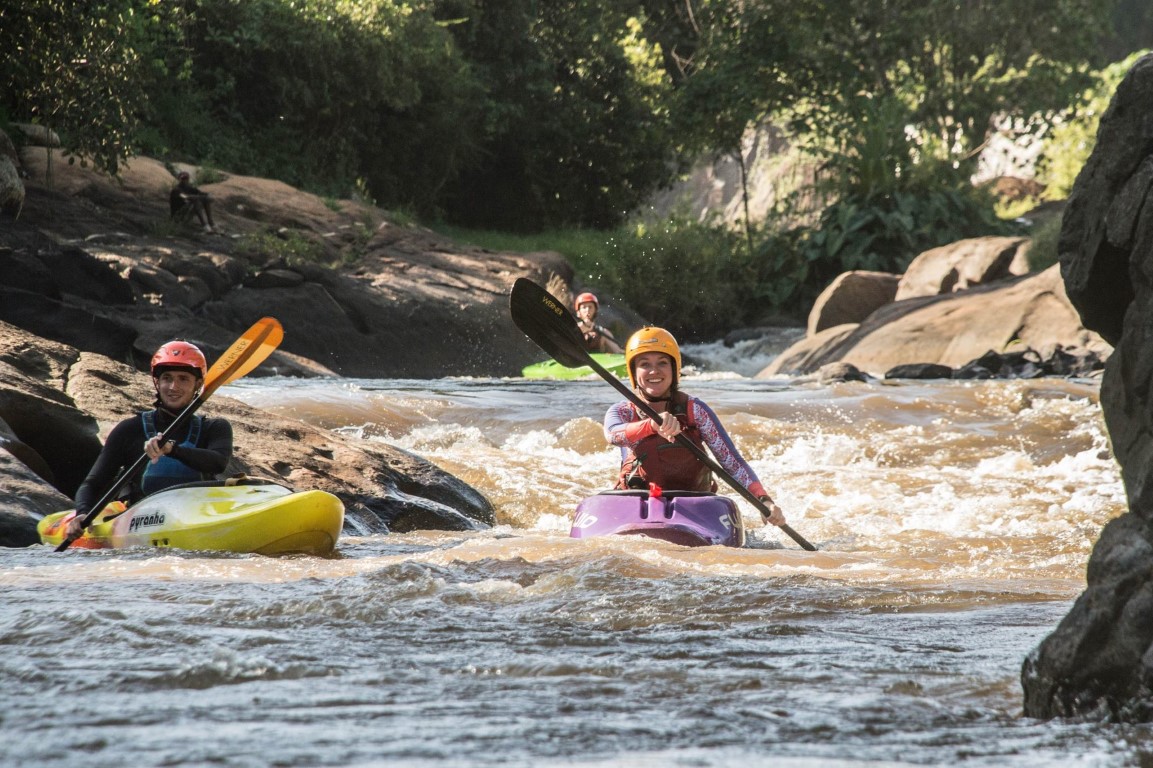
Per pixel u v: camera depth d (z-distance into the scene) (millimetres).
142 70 77812
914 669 8656
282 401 38062
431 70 115188
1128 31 173000
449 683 8000
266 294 73812
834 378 53250
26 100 70250
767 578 14008
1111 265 7719
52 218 72938
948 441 35469
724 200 186875
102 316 51375
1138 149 7402
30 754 5855
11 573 14867
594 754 5918
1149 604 6402
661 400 22891
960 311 71312
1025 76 120438
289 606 11422
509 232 137875
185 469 21547
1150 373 6883
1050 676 6785
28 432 25141
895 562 17625
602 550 17219
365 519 24781
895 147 112062
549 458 33594
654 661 8969
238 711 6969
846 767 5723
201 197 79375
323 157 111375
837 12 121000
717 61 126312
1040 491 29141
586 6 137125
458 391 45969
